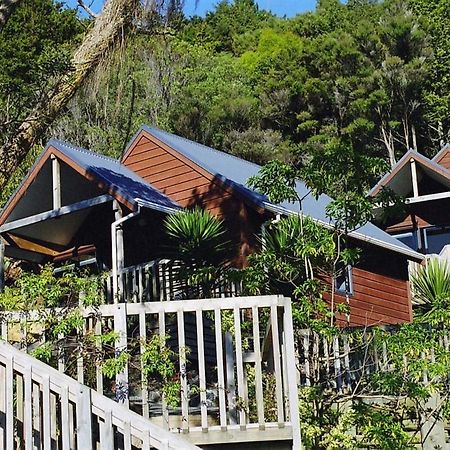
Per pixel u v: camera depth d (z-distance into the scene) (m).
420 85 38.53
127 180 15.14
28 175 14.16
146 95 33.53
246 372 6.85
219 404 6.09
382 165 8.84
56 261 16.09
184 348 6.12
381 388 7.82
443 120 38.97
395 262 18.27
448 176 17.70
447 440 8.77
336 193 8.90
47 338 6.36
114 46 9.38
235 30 49.00
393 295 17.81
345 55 39.16
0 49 12.01
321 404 7.66
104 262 15.25
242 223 14.80
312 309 8.05
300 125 38.47
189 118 36.78
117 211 13.23
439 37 39.72
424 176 19.02
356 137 38.22
